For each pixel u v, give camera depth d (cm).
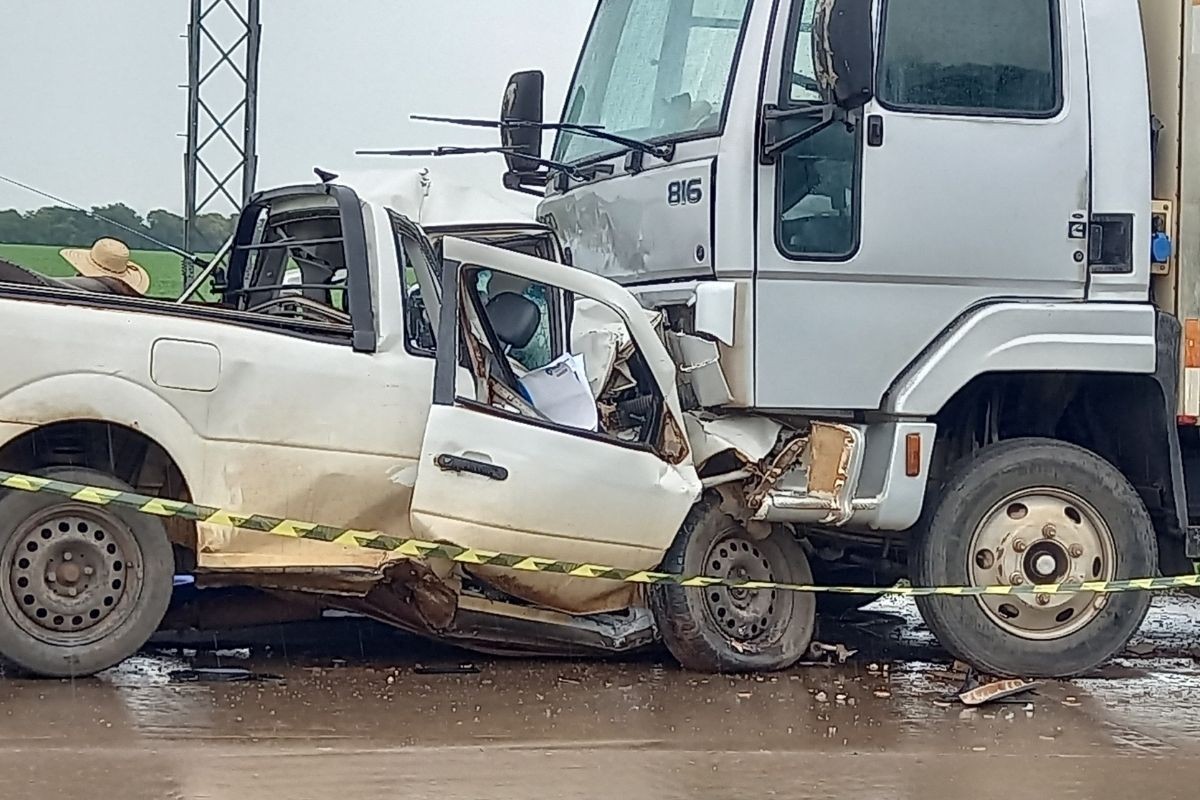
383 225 754
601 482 748
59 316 688
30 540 695
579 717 686
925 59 793
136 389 692
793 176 776
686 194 788
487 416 727
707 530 797
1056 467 825
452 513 719
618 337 782
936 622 816
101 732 613
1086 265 813
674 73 823
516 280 821
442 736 634
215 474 705
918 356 793
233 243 860
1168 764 630
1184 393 833
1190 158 838
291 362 718
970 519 818
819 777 593
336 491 724
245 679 747
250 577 730
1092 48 817
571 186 891
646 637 816
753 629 813
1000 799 570
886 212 785
